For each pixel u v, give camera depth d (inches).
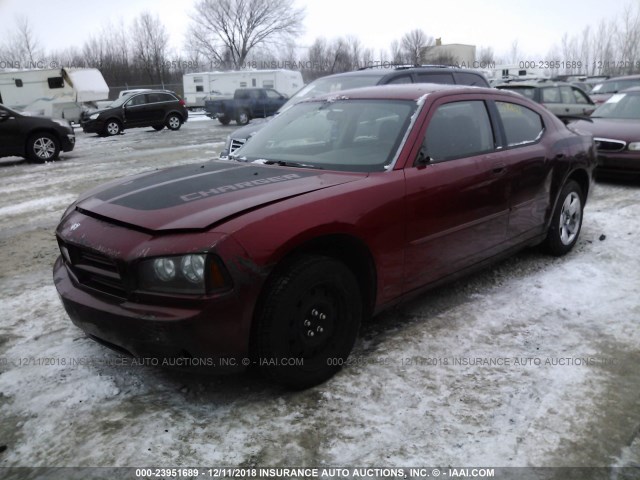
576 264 187.0
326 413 107.3
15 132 488.1
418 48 2253.9
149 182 130.3
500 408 108.1
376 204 121.2
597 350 129.6
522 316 148.2
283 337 105.9
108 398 113.2
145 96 850.1
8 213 291.3
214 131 834.2
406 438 99.9
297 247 107.7
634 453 95.7
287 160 143.8
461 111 152.3
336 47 2185.0
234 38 2576.3
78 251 113.2
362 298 126.8
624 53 1669.5
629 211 254.8
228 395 113.7
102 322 105.7
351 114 152.3
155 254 99.0
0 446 99.6
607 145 312.5
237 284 98.8
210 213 104.7
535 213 174.4
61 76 1040.8
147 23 2070.6
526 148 168.7
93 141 723.4
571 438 99.4
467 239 146.8
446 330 140.9
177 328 97.3
